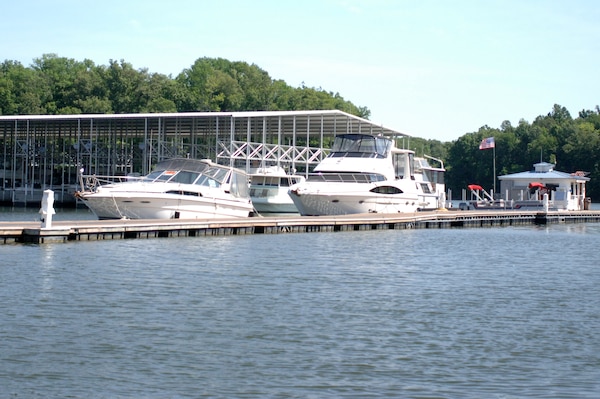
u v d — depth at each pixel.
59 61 169.75
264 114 76.31
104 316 22.80
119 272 31.06
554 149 161.38
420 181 74.00
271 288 28.36
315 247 43.16
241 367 18.06
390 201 62.94
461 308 25.31
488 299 27.16
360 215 59.72
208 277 30.56
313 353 19.30
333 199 60.12
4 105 134.62
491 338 21.11
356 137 64.31
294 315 23.58
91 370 17.61
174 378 17.20
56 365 17.89
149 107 132.88
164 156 88.69
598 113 197.12
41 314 22.80
